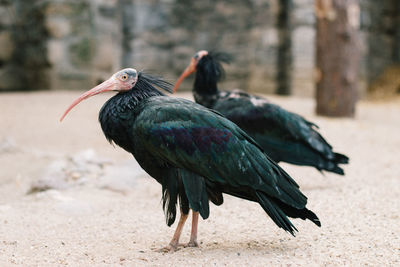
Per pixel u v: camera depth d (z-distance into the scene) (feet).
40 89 52.26
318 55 44.73
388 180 24.63
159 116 15.07
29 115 41.52
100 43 52.29
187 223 18.83
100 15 52.24
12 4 52.24
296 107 49.49
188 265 14.21
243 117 23.02
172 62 59.72
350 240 16.11
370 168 27.68
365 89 62.23
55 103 46.19
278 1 57.62
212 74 24.07
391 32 66.64
